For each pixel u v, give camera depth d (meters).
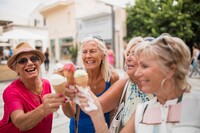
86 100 1.36
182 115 1.20
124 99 1.89
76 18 24.17
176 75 1.21
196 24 12.41
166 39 1.22
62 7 27.83
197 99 1.23
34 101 1.99
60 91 1.36
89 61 2.32
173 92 1.25
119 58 19.92
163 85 1.23
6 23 5.02
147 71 1.22
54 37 30.09
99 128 1.39
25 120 1.63
